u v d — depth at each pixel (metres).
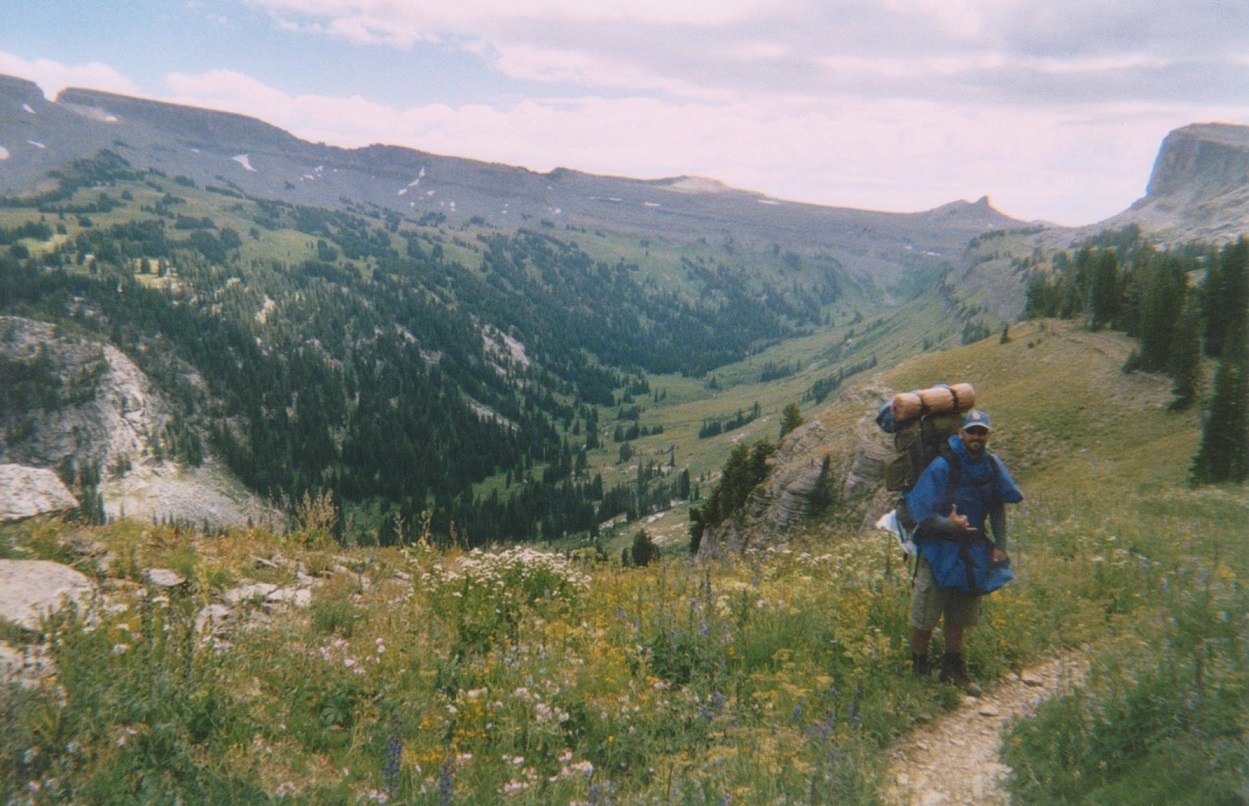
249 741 4.54
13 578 5.85
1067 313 166.62
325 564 8.39
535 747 5.05
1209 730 4.30
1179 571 7.66
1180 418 94.12
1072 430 103.00
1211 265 105.69
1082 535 9.85
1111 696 4.89
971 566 5.84
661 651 6.48
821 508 83.50
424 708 5.36
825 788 4.26
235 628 5.98
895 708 5.59
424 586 7.86
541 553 8.72
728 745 5.02
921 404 6.22
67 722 4.19
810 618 7.06
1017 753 4.80
